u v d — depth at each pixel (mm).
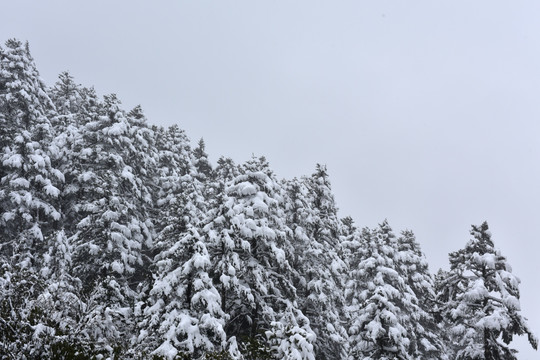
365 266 25281
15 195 21297
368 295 24969
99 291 13867
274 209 20656
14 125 24891
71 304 12328
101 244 20312
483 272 22750
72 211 24969
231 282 17031
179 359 12570
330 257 23625
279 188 21688
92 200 23297
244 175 20969
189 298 15453
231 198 18609
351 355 21875
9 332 9805
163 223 24844
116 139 24984
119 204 21047
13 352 9531
